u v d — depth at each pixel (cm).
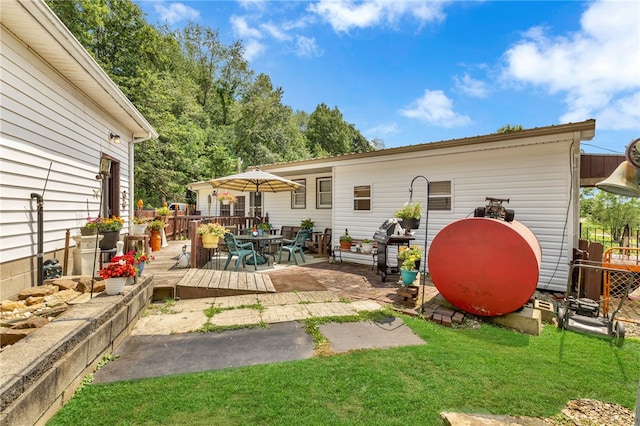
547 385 246
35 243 379
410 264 463
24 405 164
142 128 717
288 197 1123
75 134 481
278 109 2870
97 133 561
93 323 253
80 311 269
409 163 706
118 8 1520
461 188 635
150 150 1497
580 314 401
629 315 437
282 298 473
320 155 3150
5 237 330
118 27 1544
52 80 418
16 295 342
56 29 337
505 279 379
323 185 1027
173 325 360
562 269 529
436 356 292
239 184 895
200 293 469
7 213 333
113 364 267
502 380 252
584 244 522
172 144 1678
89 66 423
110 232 498
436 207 670
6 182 332
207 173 2020
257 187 888
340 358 284
